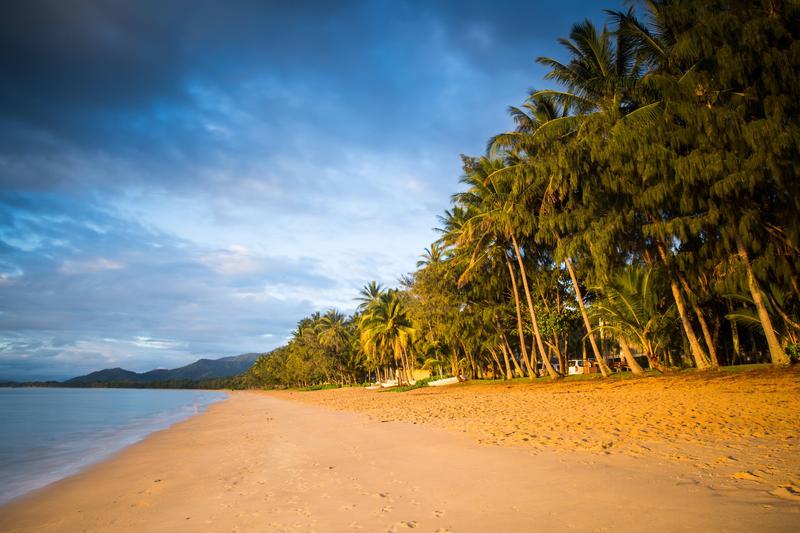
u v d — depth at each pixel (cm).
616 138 1747
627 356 2361
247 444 1347
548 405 1573
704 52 1602
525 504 520
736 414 1020
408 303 4066
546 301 3269
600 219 2034
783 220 1577
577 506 493
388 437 1170
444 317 3600
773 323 1920
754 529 383
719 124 1545
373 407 2378
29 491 931
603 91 2111
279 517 566
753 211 1606
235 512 612
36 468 1226
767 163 1424
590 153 1988
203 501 696
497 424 1204
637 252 2234
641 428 950
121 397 9012
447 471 724
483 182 2991
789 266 1612
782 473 548
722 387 1478
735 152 1537
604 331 2480
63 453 1493
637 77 2008
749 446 714
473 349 3925
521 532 434
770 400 1157
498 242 3144
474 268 3173
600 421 1096
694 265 1931
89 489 901
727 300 2239
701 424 938
